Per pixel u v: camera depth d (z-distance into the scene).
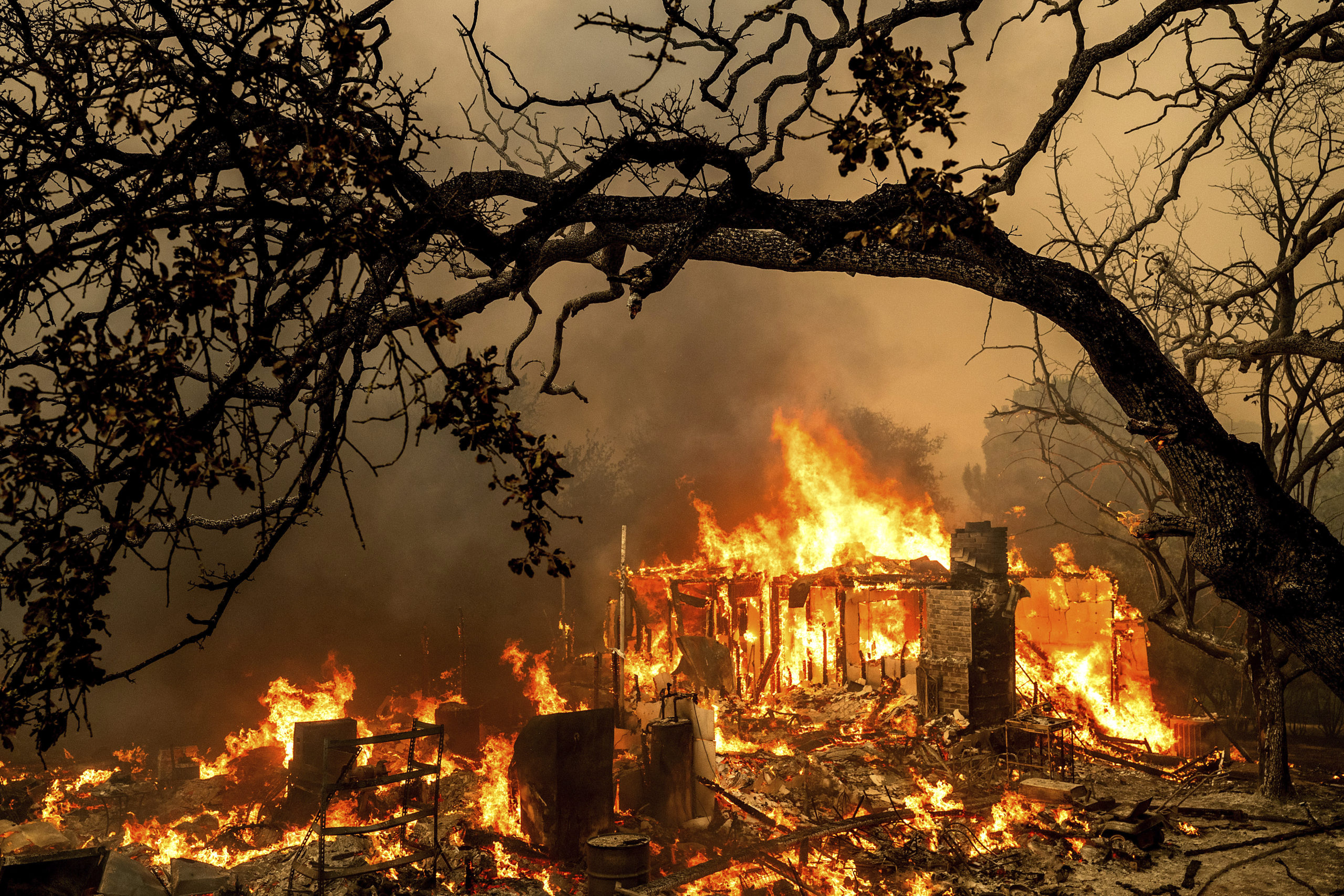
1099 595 23.28
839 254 5.78
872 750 18.66
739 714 22.19
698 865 11.53
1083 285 5.25
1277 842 13.27
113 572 2.48
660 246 6.15
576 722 13.25
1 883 9.91
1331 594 5.16
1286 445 13.99
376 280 2.86
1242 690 21.98
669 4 4.68
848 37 5.98
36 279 2.77
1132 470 16.22
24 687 2.34
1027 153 6.18
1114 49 6.04
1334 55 7.34
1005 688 19.81
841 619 25.31
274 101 2.96
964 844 13.51
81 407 2.35
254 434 2.81
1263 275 14.80
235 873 11.53
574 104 4.63
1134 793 16.36
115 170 3.46
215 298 2.41
